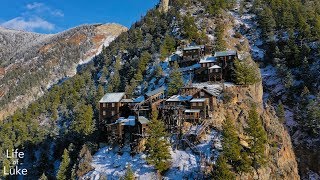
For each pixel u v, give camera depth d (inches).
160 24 6904.5
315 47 5654.5
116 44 7500.0
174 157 3110.2
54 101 6451.8
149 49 6122.1
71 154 3850.9
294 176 3597.4
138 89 4916.3
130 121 3609.7
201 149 3120.1
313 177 4114.2
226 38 5925.2
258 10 7140.8
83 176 3208.7
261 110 3863.2
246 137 3398.1
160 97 3971.5
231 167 2856.8
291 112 4958.2
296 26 6343.5
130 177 2795.3
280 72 5477.4
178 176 2896.2
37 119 6210.6
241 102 3779.5
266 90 5452.8
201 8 7234.3
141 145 3304.6
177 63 4948.3
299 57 5536.4
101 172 3159.5
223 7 7263.8
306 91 4852.4
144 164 3093.0
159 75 4899.1
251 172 2901.1
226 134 2878.9
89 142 3654.0
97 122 4407.0
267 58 5974.4
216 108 3607.3
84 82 6776.6
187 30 5836.6
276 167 3344.0
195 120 3469.5
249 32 6510.8
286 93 5231.3
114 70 6245.1
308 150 4303.6
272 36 6161.4
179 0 7628.0
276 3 7293.3
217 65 4483.3
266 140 3125.0
